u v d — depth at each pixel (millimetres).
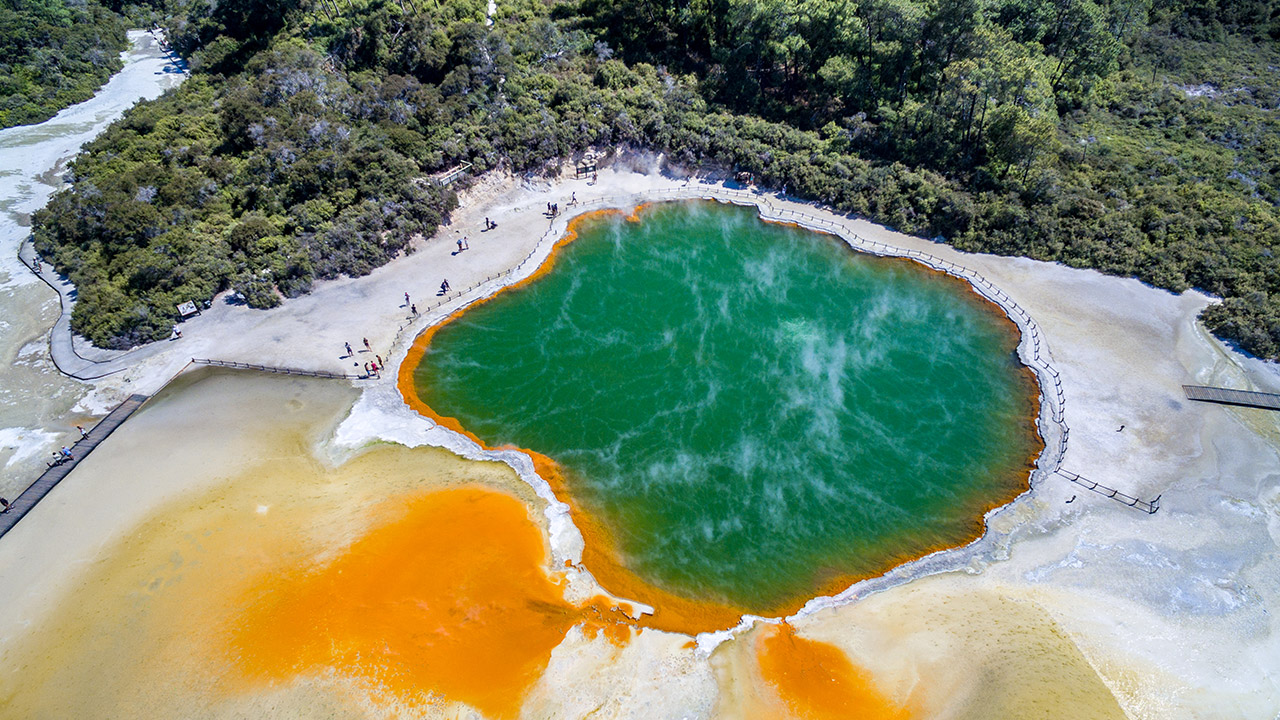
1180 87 93375
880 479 47906
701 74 89062
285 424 49625
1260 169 74375
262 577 38562
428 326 59719
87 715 32750
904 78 80562
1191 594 39094
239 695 33156
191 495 43844
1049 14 83375
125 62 108500
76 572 39281
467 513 43562
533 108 79062
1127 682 34938
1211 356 55188
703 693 34469
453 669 34281
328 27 88500
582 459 49000
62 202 68625
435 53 80062
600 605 38812
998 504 45594
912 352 58844
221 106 77188
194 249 62062
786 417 52812
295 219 65812
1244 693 34562
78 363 55562
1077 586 39812
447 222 72000
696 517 45125
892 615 38750
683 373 56688
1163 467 46625
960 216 69500
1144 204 68188
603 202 76750
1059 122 79188
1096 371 54438
